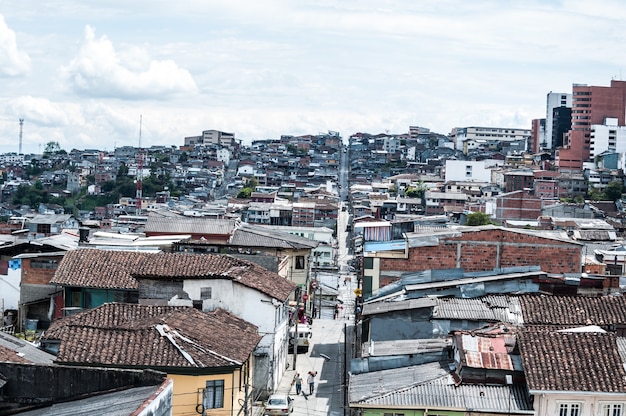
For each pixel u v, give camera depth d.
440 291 59.59
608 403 42.09
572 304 55.16
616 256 89.62
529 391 41.84
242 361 45.12
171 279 56.41
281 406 52.97
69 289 62.59
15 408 31.17
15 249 77.12
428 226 124.88
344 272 141.38
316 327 87.06
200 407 42.97
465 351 45.38
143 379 31.41
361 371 48.81
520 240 64.81
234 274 57.31
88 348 43.56
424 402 42.75
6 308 72.88
